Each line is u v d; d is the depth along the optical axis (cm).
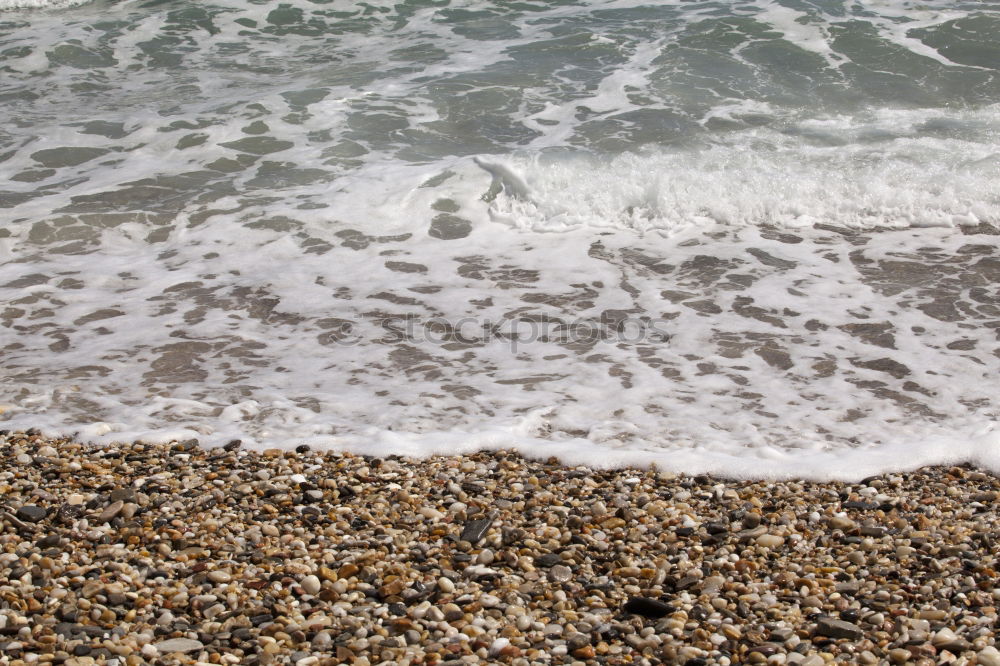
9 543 430
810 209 828
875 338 646
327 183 892
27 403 577
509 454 524
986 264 742
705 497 482
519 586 410
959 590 399
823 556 430
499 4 1335
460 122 1008
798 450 523
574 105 1034
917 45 1130
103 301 710
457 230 819
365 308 698
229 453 524
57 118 1031
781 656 360
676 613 387
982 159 888
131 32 1258
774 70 1090
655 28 1213
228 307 702
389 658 362
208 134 989
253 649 365
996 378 594
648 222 823
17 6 1345
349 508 471
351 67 1155
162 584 406
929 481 492
